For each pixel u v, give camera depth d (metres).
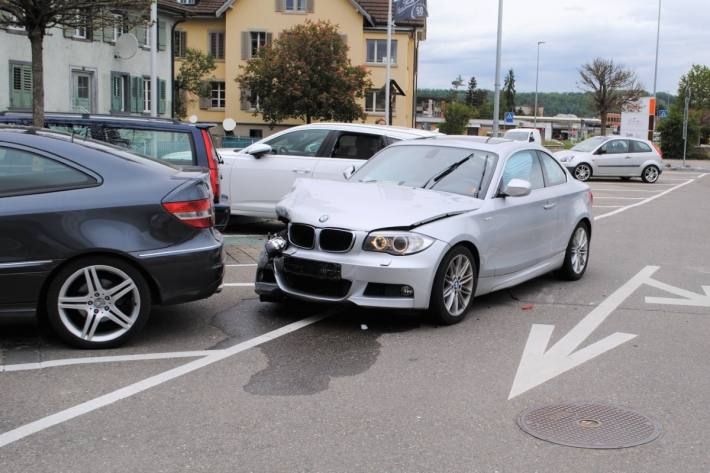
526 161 7.84
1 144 5.39
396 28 46.72
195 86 42.84
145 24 13.56
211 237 5.95
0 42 26.77
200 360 5.43
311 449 3.96
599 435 4.21
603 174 28.22
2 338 5.86
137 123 9.27
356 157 10.83
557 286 8.36
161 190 5.67
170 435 4.11
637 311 7.22
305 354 5.62
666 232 13.70
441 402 4.68
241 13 45.84
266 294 6.61
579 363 5.54
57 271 5.43
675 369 5.44
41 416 4.35
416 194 6.82
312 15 45.81
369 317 6.71
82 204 5.43
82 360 5.36
